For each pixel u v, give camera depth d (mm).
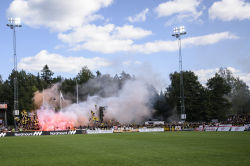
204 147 25078
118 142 32938
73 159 18297
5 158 19203
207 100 102688
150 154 20391
